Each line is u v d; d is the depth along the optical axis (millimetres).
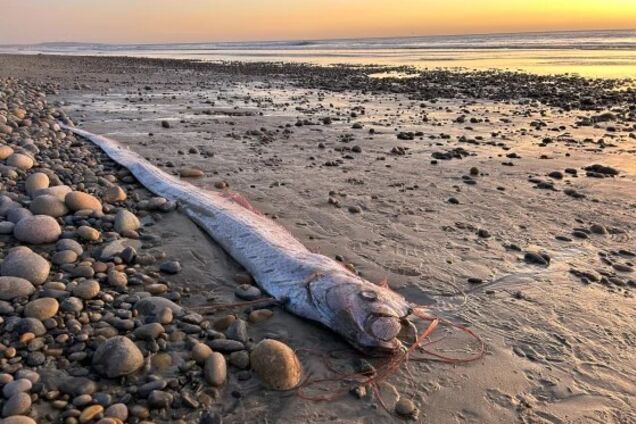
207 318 1644
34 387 1239
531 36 34938
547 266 2049
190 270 1947
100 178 2953
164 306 1614
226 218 2256
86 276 1794
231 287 1854
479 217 2590
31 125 4379
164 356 1401
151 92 8164
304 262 1795
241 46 45688
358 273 1983
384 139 4469
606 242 2285
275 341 1418
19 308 1530
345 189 3029
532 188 3047
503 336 1589
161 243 2162
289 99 7402
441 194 2949
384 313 1471
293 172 3395
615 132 4723
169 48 47156
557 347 1536
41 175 2609
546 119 5520
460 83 9297
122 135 4555
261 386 1336
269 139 4445
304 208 2701
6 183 2668
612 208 2693
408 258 2123
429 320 1675
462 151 3934
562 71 11055
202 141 4344
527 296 1822
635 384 1379
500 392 1350
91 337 1436
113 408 1186
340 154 3924
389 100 7273
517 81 9344
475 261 2098
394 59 18047
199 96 7668
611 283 1907
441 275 1974
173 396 1262
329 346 1532
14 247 1959
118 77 11016
